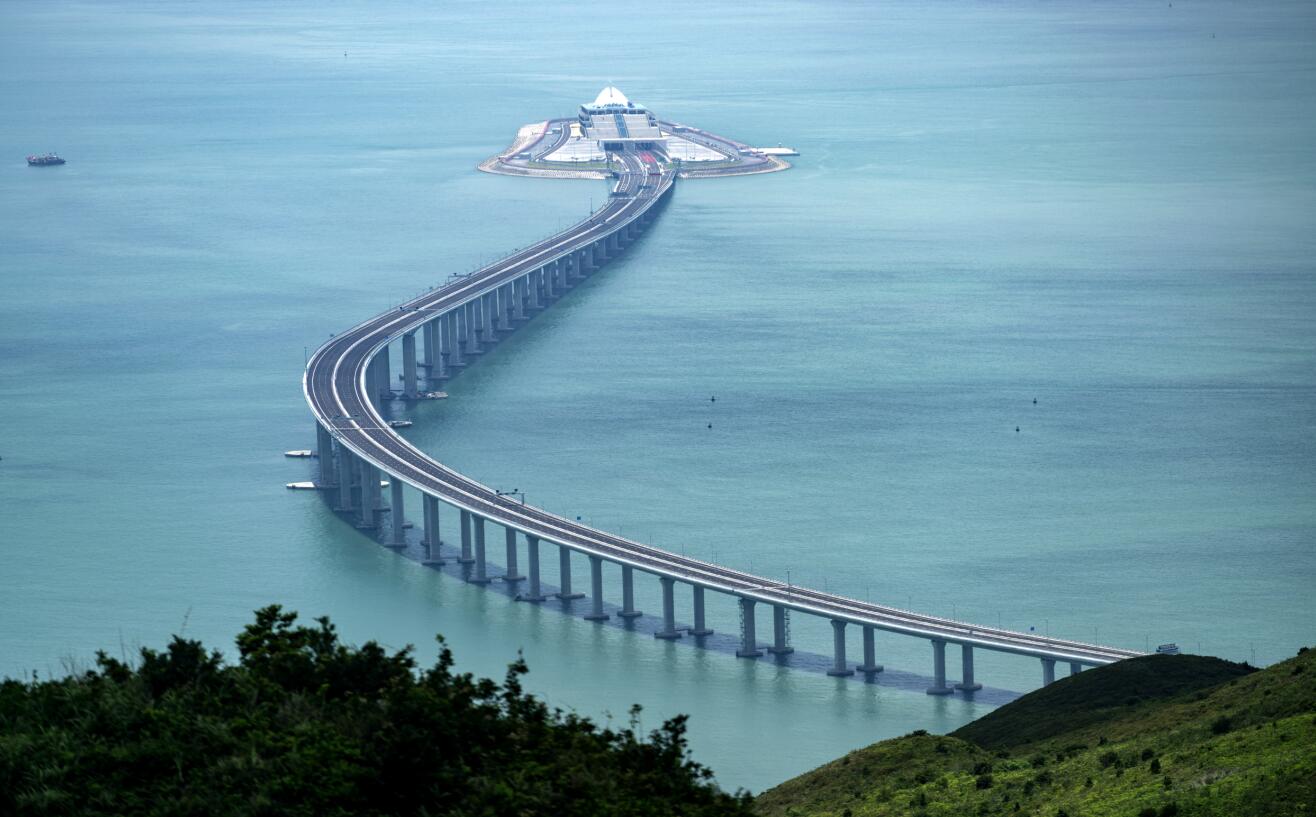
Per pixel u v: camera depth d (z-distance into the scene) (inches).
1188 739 6648.6
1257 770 5895.7
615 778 4101.9
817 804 6958.7
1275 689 6983.3
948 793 6702.8
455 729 4109.3
